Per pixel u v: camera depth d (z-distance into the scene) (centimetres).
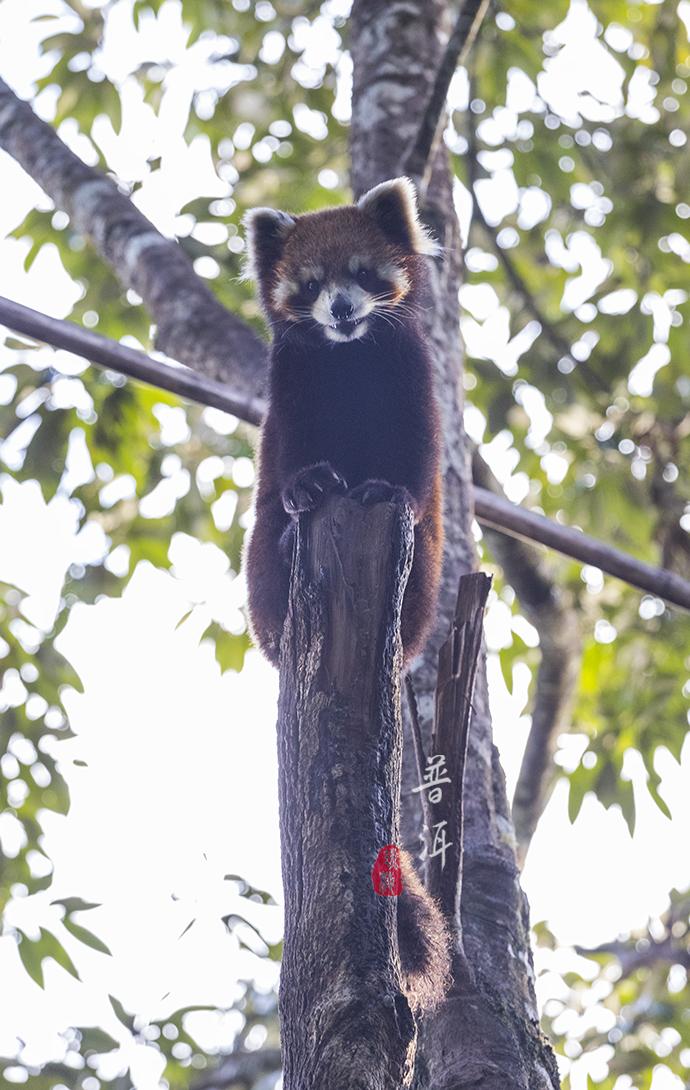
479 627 584
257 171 1395
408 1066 418
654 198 1336
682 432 1347
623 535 1407
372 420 798
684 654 1395
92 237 1109
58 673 1312
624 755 1380
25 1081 1189
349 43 1098
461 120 1302
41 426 1305
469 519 840
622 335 1362
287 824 503
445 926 586
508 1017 604
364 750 482
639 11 1423
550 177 1387
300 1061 436
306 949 450
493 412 1361
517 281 1357
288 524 749
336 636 502
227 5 1399
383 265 880
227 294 1301
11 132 1164
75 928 1180
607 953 1423
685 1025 1322
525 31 1363
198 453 1412
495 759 740
